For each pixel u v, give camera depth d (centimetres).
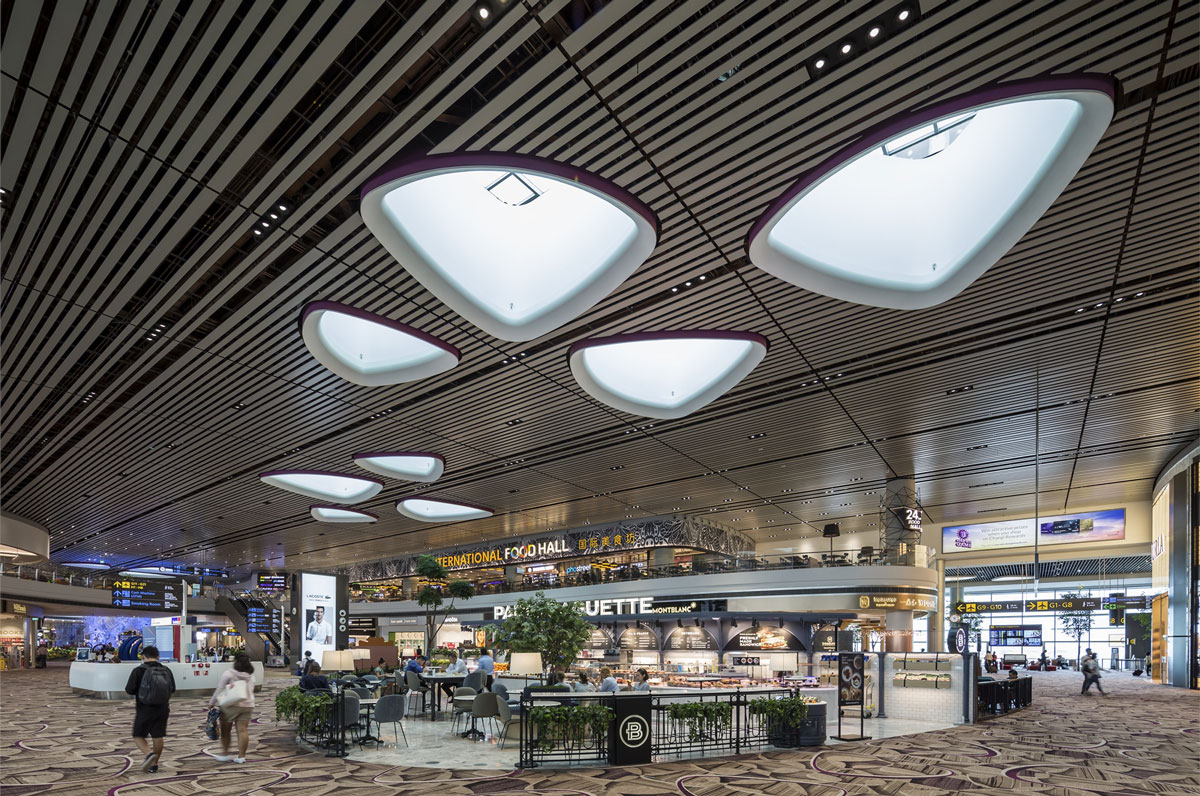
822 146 749
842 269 870
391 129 718
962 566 3228
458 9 595
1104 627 3775
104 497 2456
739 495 2570
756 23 611
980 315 1174
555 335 1237
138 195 809
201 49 618
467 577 3966
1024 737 1062
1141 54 636
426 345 1234
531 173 667
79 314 1116
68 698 1741
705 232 914
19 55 621
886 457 2088
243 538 3372
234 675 862
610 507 2770
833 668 1402
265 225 880
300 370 1367
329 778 755
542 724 820
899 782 744
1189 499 2050
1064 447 2005
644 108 697
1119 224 910
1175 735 1103
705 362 1313
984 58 645
